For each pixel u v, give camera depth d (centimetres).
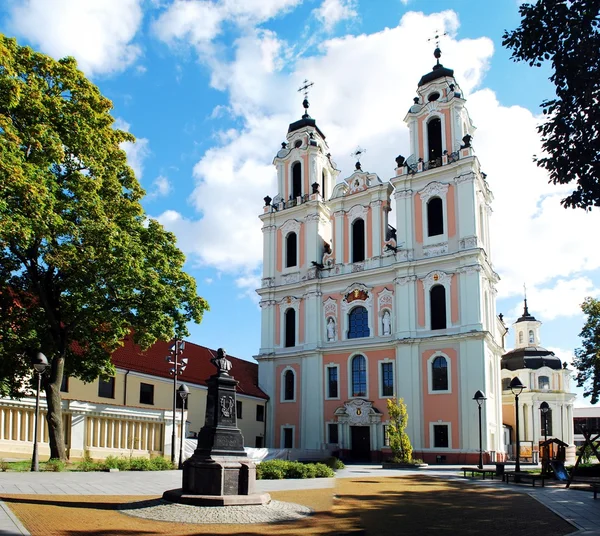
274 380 5712
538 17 1440
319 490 2177
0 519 1215
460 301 4828
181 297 3052
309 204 5875
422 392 4841
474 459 4488
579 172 1484
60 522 1255
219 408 1667
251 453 3762
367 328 5328
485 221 5366
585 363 4488
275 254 6047
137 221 2950
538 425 6750
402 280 5116
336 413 5203
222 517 1417
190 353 5338
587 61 1385
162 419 3281
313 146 6122
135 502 1533
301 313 5722
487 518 1565
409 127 5488
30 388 2836
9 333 2717
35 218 2181
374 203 5512
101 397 3947
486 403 4566
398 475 3117
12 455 2664
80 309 2792
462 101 5294
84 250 2525
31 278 2689
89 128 2572
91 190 2558
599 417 9644
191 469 1588
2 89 2136
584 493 2216
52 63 2538
